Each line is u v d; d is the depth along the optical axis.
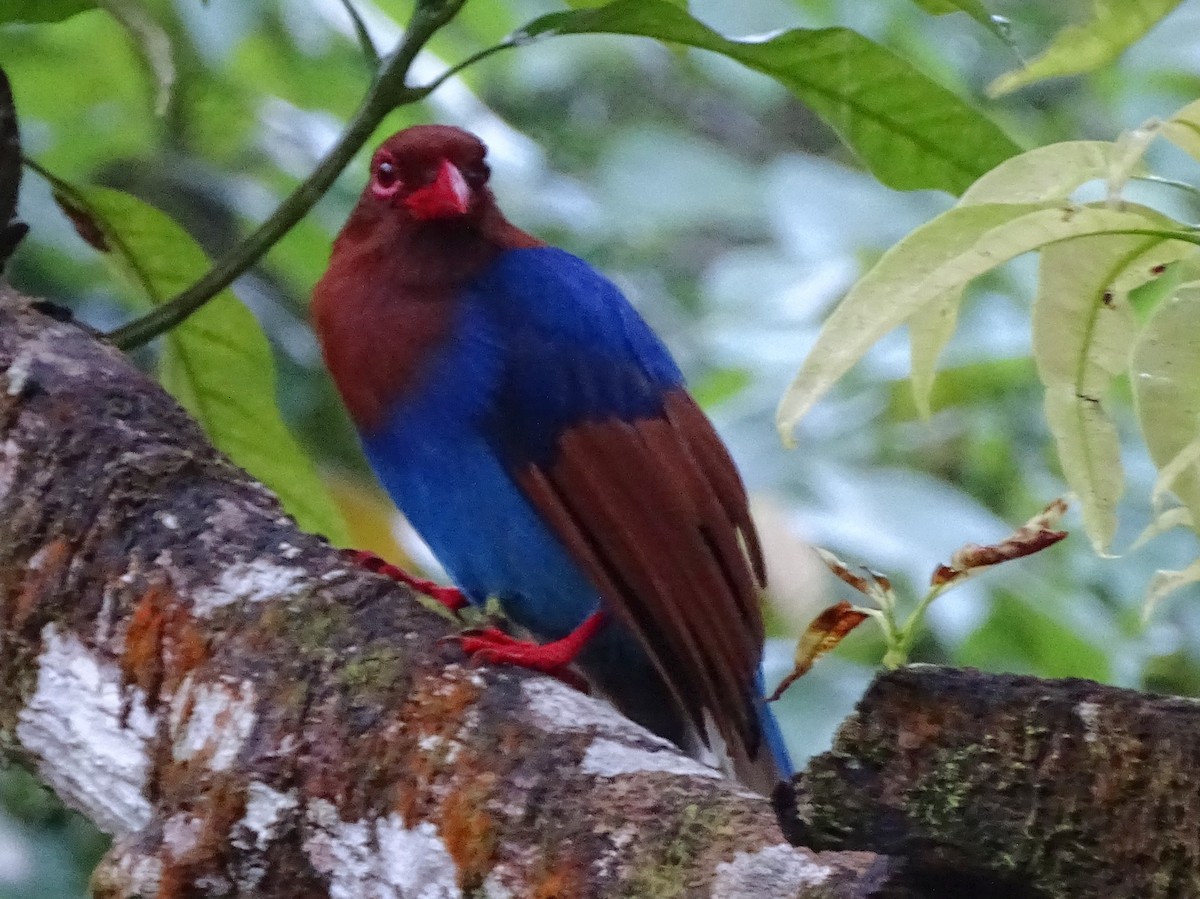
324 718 4.33
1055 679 3.10
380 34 10.46
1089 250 3.97
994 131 6.34
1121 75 10.72
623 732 4.12
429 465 6.93
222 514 5.00
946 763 3.05
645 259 12.37
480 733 4.16
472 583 7.19
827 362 3.79
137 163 11.34
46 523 5.02
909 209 11.15
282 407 11.20
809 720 8.50
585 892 3.70
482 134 11.66
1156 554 9.32
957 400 10.34
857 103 6.38
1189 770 2.89
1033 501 9.91
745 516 7.11
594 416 6.67
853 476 9.21
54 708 4.81
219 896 4.30
